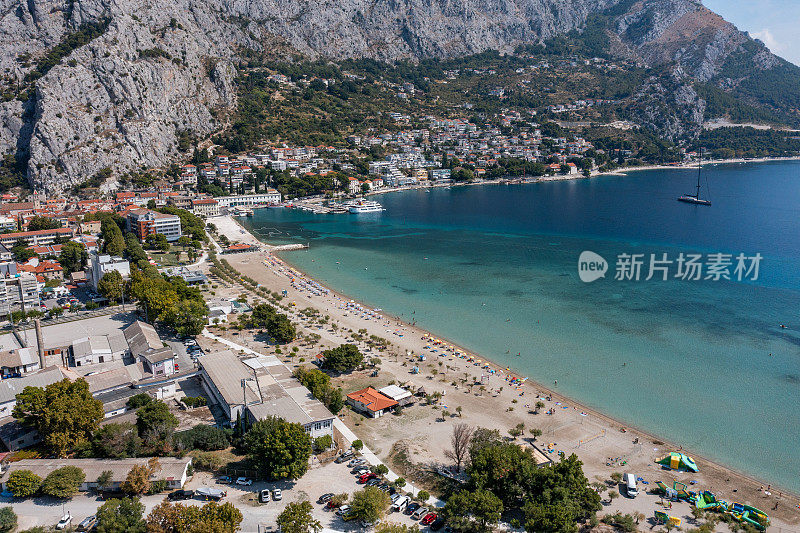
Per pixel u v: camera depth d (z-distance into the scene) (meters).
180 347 188.12
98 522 98.31
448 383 171.62
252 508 107.94
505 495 114.06
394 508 109.75
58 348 180.25
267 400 140.62
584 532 105.94
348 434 140.00
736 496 121.12
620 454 136.00
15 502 108.50
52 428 122.75
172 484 113.50
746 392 168.00
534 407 158.00
